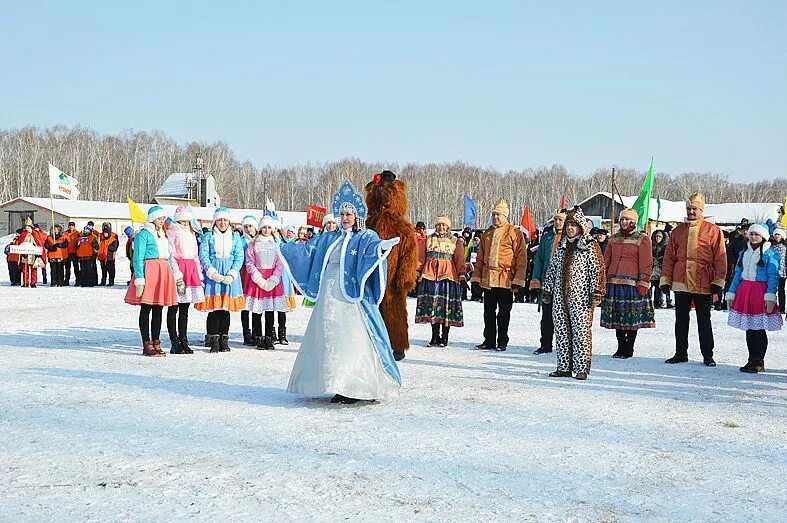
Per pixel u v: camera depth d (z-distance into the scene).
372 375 6.99
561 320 9.03
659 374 9.45
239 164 118.50
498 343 11.73
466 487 4.71
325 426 6.17
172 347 10.49
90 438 5.63
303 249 7.24
